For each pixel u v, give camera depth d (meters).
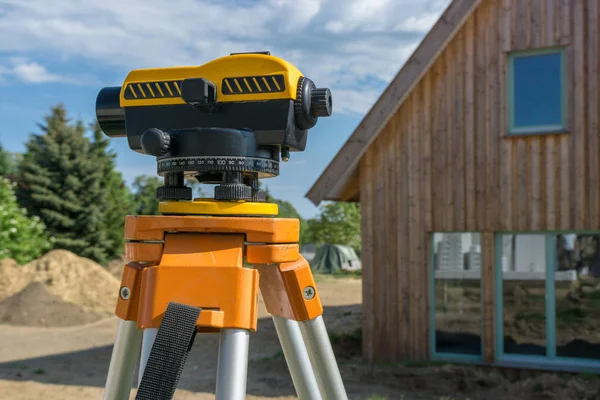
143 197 41.91
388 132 10.45
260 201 2.01
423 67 9.77
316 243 37.44
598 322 9.26
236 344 1.62
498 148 9.80
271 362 10.20
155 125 1.96
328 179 10.27
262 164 1.90
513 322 9.74
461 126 10.03
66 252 19.80
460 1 9.54
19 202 31.25
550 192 9.47
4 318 15.25
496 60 9.83
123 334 1.91
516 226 9.64
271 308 2.04
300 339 2.05
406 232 10.34
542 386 8.30
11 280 17.83
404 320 10.29
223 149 1.84
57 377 9.38
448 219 10.07
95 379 9.30
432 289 10.24
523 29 9.65
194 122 1.92
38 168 31.30
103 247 31.80
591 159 9.25
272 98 1.85
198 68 1.93
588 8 9.30
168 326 1.49
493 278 9.77
